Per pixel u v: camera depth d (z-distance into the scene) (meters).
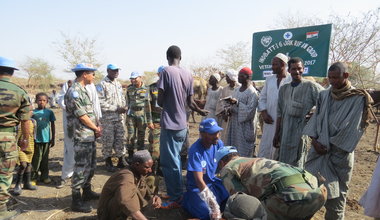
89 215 4.07
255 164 3.15
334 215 3.52
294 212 2.99
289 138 3.93
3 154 3.72
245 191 3.16
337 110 3.41
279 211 3.04
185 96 4.01
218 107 5.78
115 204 3.13
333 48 9.65
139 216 3.01
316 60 5.36
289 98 3.95
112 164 6.18
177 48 4.06
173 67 3.95
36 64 34.06
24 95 3.88
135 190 3.14
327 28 5.22
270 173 3.04
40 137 5.14
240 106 4.84
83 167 4.14
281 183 2.98
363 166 6.72
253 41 6.00
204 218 3.71
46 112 5.29
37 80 34.50
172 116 3.93
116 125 6.08
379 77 10.18
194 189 3.80
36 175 5.32
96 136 4.30
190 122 13.76
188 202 3.85
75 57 23.88
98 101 5.51
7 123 3.72
